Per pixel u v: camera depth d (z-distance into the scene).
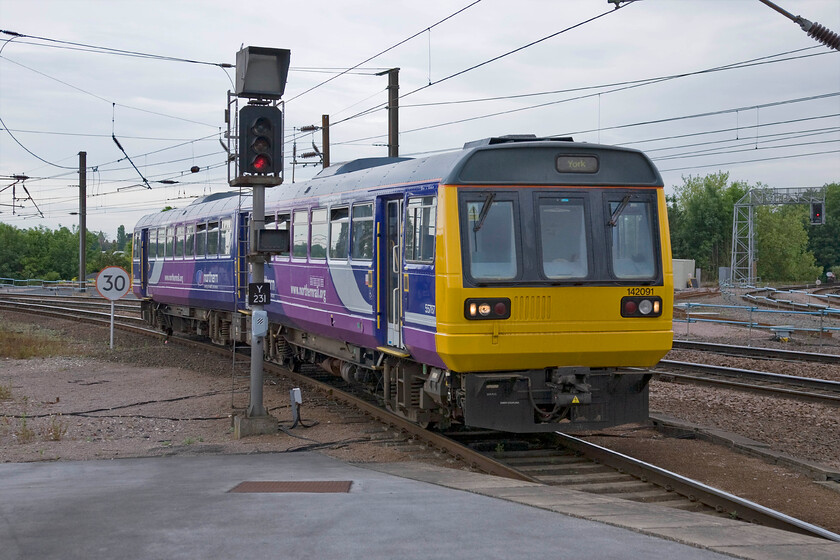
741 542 5.41
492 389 9.25
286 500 6.59
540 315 9.07
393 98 24.14
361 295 11.67
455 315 8.87
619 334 9.34
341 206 12.41
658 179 9.59
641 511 6.53
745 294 45.34
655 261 9.52
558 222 9.22
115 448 10.00
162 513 6.09
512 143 9.16
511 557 4.93
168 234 23.39
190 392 14.31
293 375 15.95
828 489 8.34
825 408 12.41
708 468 9.19
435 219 9.21
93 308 36.19
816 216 54.38
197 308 21.78
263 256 10.91
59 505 6.41
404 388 10.89
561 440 10.08
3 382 15.54
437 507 6.35
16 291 57.19
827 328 24.64
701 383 14.78
